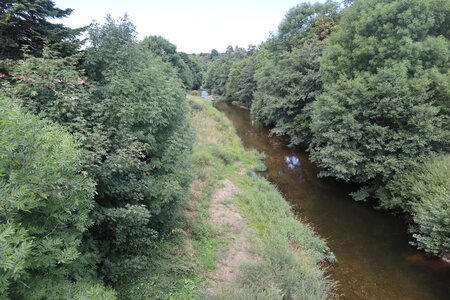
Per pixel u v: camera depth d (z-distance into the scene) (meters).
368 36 10.55
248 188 10.02
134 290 4.18
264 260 5.16
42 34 7.15
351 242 7.46
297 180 12.21
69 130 3.86
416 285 5.76
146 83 5.37
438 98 8.80
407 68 8.97
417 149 8.47
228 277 5.15
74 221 2.66
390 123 9.24
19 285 2.01
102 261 4.20
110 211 3.86
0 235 1.47
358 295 5.45
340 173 9.98
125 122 4.40
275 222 7.62
